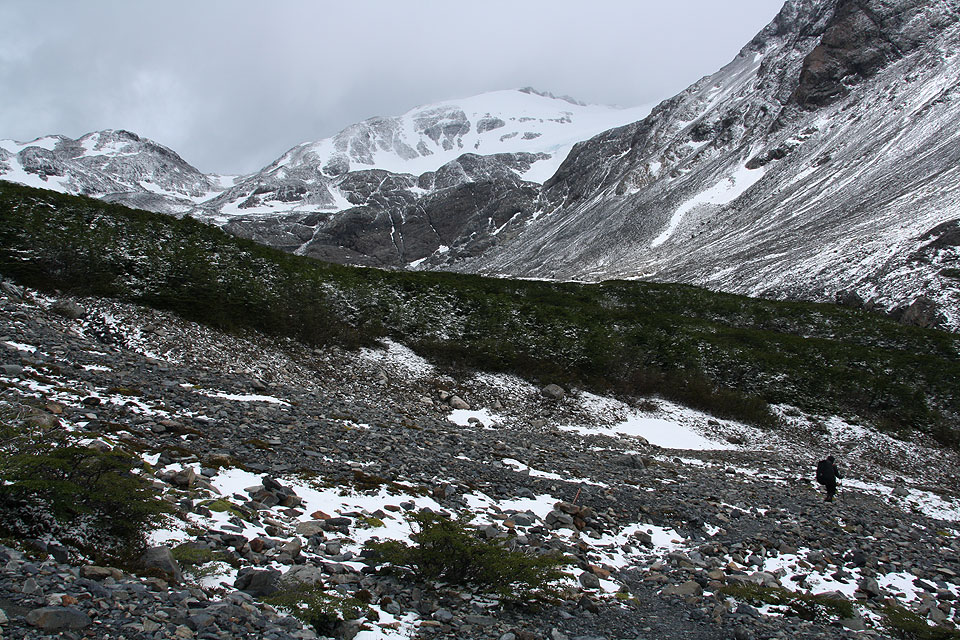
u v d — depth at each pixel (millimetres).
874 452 28906
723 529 13312
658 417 28906
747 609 8680
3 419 8812
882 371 34719
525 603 7402
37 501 5785
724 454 25500
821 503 18328
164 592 5297
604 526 11797
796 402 32281
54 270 22422
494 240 186500
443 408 23891
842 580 10938
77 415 10477
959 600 10758
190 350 20594
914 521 18203
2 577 4707
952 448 29984
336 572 6895
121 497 6133
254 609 5434
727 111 151125
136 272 24000
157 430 10805
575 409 27422
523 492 12844
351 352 26469
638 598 8516
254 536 7320
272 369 21984
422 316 30578
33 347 15664
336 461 11836
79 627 4340
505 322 31844
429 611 6586
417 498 10648
